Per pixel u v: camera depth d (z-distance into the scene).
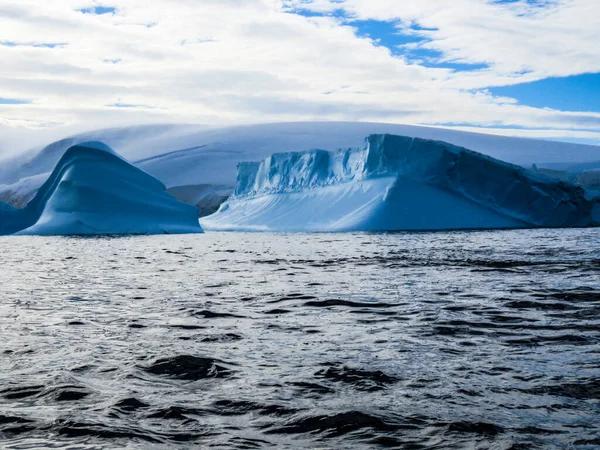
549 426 4.48
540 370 5.99
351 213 44.72
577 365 6.18
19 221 39.88
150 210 39.72
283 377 5.80
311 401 5.07
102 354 6.76
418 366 6.18
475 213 44.69
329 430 4.41
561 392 5.28
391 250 25.34
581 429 4.41
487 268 17.33
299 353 6.81
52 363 6.32
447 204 44.62
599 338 7.51
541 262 19.03
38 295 12.12
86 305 10.69
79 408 4.83
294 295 11.83
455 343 7.29
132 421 4.55
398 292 12.12
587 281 13.78
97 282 14.59
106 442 4.11
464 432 4.36
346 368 6.09
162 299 11.46
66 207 38.03
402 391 5.33
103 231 37.50
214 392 5.32
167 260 21.67
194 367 6.17
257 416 4.70
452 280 14.29
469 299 11.01
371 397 5.17
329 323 8.73
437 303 10.55
